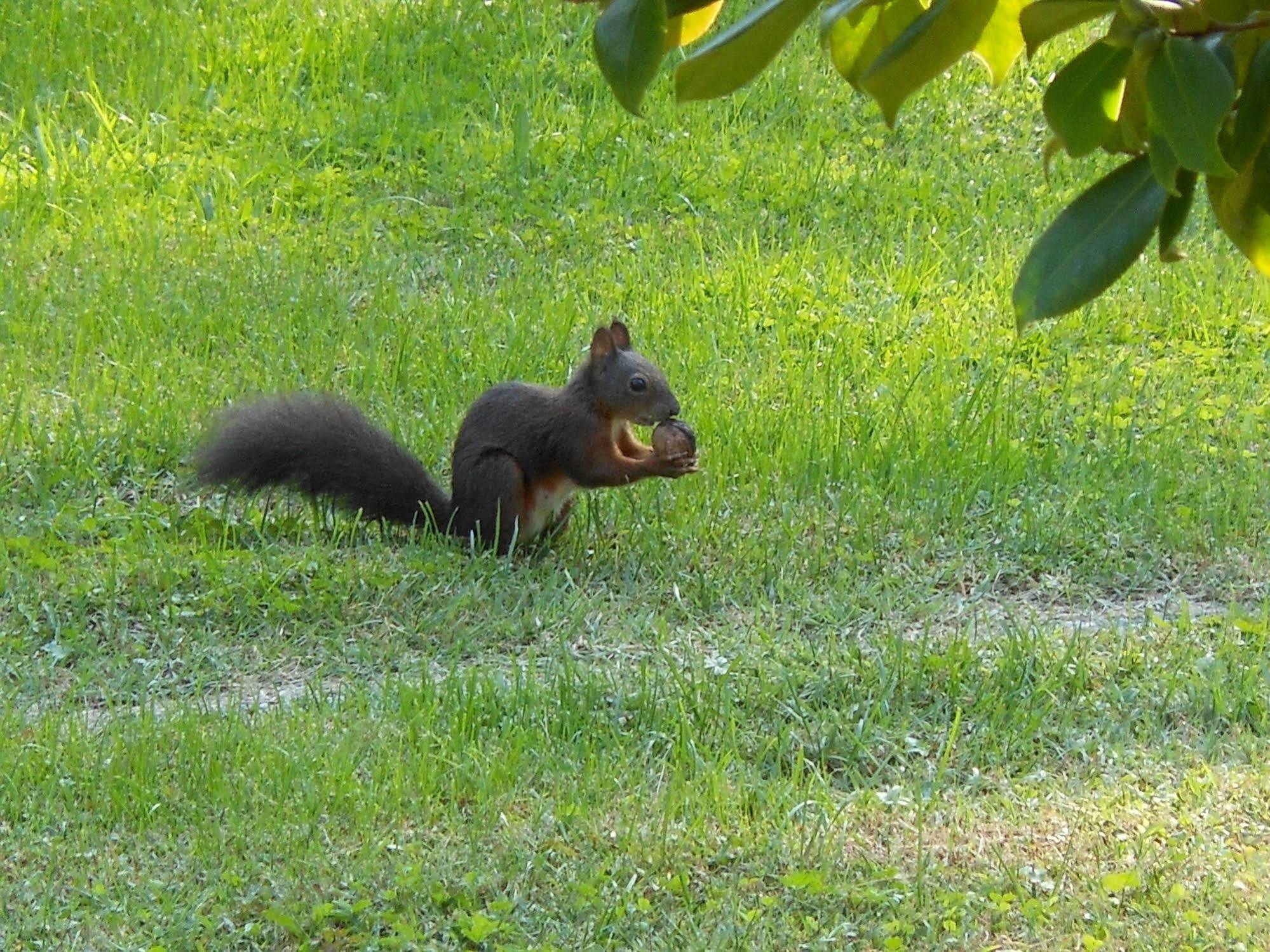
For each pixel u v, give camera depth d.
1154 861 7.83
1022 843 8.01
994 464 12.72
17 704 9.30
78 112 18.84
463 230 17.33
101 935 7.13
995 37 3.57
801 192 18.59
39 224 16.77
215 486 11.79
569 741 8.85
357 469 11.49
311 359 14.31
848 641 10.16
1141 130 3.21
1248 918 7.33
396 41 20.67
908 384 14.38
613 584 10.93
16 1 20.22
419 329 15.08
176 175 17.88
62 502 11.89
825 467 12.62
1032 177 19.28
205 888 7.50
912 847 7.98
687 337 15.11
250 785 8.23
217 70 19.94
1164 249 3.20
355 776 8.42
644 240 17.41
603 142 19.11
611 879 7.57
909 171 19.20
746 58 3.22
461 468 11.27
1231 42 3.11
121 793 8.14
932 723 9.16
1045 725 9.12
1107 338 15.75
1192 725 9.17
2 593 10.44
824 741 8.84
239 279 15.87
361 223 17.39
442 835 7.98
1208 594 11.05
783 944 7.14
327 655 10.00
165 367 14.12
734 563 11.22
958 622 10.57
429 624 10.27
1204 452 13.19
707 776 8.39
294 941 7.14
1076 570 11.30
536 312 15.41
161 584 10.59
